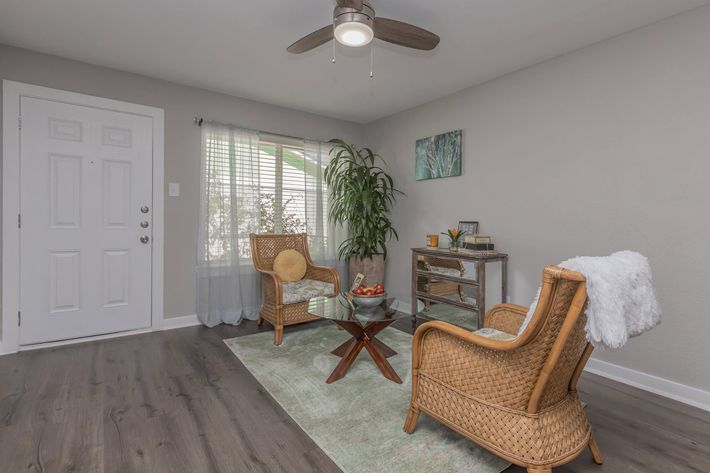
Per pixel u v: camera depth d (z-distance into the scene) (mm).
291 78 3277
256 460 1578
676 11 2164
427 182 3898
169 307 3412
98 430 1774
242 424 1847
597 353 2564
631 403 2139
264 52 2791
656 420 1951
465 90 3484
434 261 3395
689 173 2152
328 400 2096
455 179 3592
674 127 2205
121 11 2256
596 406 2102
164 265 3377
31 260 2818
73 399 2072
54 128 2877
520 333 1371
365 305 2615
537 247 2912
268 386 2262
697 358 2137
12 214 2738
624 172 2420
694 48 2127
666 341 2252
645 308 1338
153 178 3301
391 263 4395
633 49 2375
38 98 2809
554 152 2795
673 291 2223
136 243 3238
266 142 3975
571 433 1407
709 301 2094
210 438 1728
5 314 2730
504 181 3150
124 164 3170
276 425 1842
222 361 2652
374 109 4133
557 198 2779
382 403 2068
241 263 3697
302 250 3873
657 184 2277
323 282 3586
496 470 1528
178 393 2160
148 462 1554
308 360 2682
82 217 3002
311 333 3324
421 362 1729
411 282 3959
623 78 2420
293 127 4133
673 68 2207
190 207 3498
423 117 3936
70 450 1621
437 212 3791
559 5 2135
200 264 3502
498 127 3197
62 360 2623
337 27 1872
